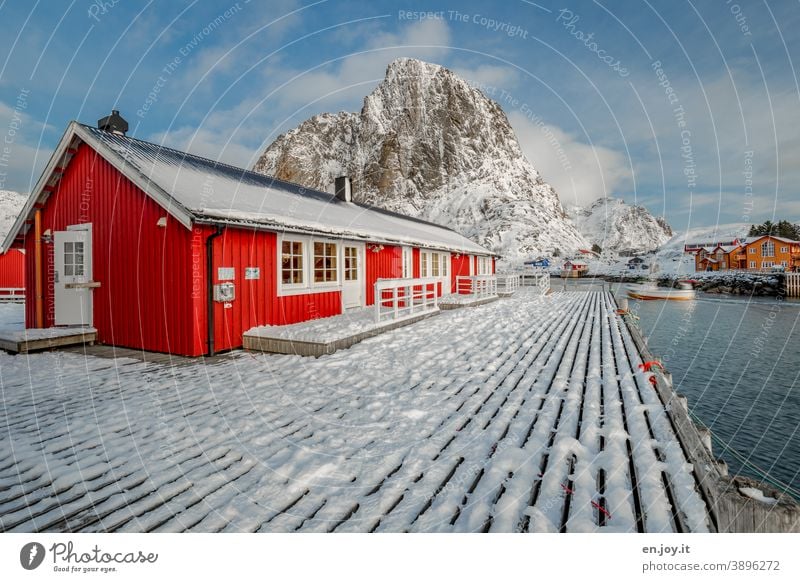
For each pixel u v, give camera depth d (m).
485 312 12.47
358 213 13.90
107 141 7.60
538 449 3.12
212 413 4.00
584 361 6.10
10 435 3.50
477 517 2.32
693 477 2.71
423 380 5.07
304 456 3.09
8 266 22.30
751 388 11.70
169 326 6.66
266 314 7.66
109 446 3.28
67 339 7.24
